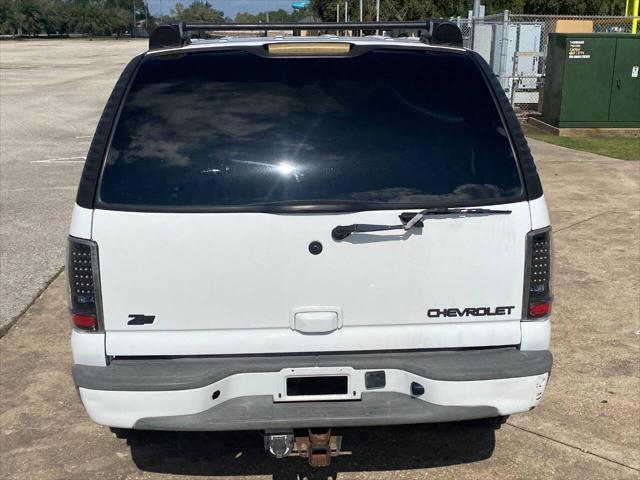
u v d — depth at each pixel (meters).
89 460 3.54
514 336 2.89
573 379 4.27
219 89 2.93
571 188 9.22
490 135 2.89
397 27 3.32
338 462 3.49
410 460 3.51
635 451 3.56
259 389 2.84
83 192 2.76
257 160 2.81
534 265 2.85
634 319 5.10
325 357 2.84
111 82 26.28
